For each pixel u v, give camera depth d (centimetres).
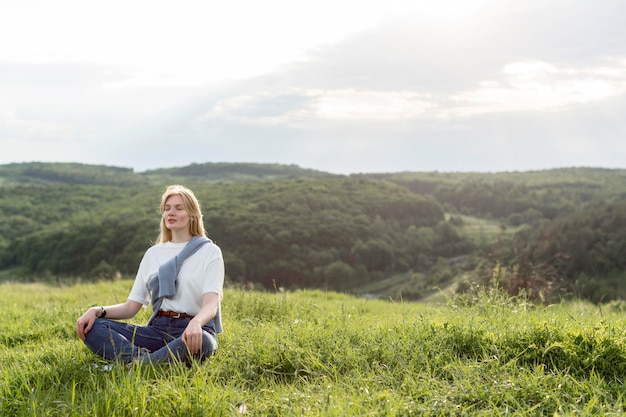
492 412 344
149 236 8075
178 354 430
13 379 405
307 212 10725
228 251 8644
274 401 367
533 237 5784
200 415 340
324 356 459
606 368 418
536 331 470
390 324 555
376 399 363
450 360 440
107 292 1191
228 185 15588
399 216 12269
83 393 383
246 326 592
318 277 8662
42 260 8862
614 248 4747
